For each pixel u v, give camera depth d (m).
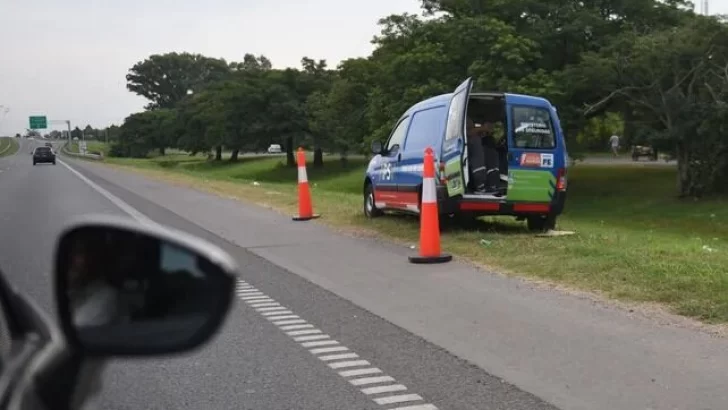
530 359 5.32
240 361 5.37
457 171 10.71
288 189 23.45
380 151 13.02
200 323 1.95
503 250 9.47
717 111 26.00
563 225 14.57
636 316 6.34
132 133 109.88
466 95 10.57
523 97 11.17
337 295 7.51
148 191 23.02
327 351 5.60
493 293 7.41
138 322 1.98
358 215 13.98
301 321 6.48
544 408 4.42
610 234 12.44
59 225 13.59
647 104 27.70
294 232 12.35
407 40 32.34
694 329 5.92
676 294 6.72
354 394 4.70
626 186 32.75
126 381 4.94
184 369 5.19
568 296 7.15
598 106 29.44
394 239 11.16
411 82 31.17
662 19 31.59
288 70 68.06
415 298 7.30
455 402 4.54
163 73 152.25
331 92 56.28
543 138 11.17
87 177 33.69
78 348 1.99
